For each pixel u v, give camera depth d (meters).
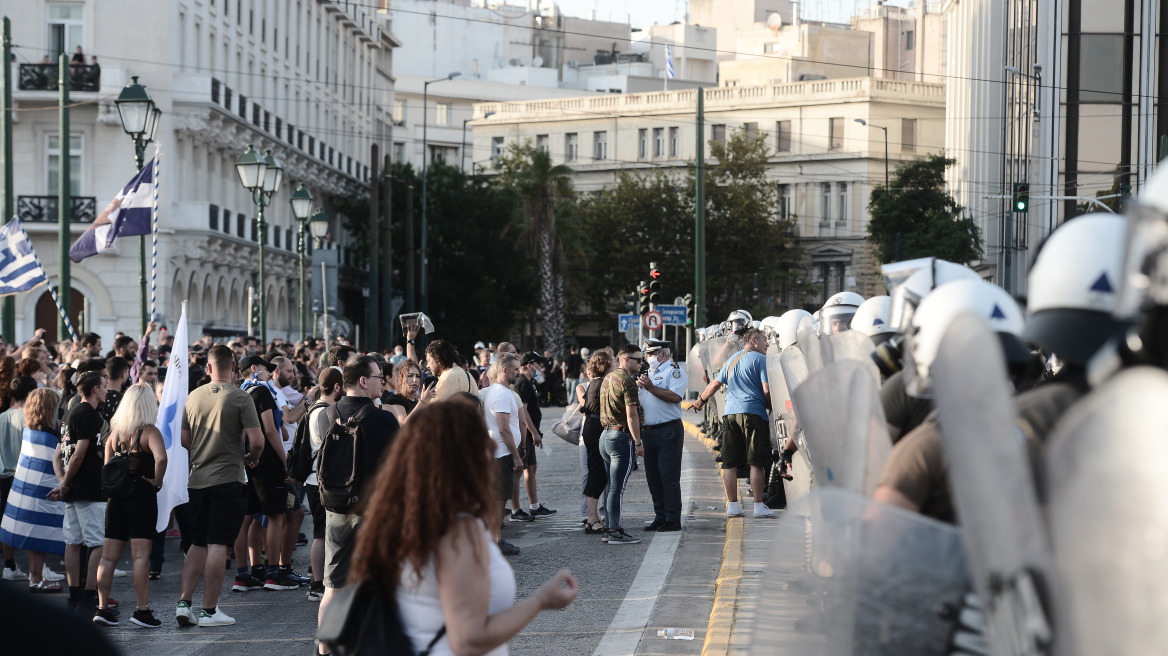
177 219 45.22
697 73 111.94
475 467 3.86
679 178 87.12
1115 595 2.39
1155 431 2.37
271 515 11.71
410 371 12.31
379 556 3.85
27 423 11.38
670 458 13.96
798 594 3.48
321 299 27.03
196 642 9.47
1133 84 42.88
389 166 52.44
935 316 3.75
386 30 81.88
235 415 10.13
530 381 16.38
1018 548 2.52
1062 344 3.16
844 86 84.44
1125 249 2.66
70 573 10.53
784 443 7.60
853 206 84.25
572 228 77.69
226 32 51.47
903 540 3.05
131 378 14.50
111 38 44.69
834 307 7.81
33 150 44.03
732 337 17.92
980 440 2.62
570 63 114.12
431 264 68.38
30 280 18.67
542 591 4.07
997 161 56.78
